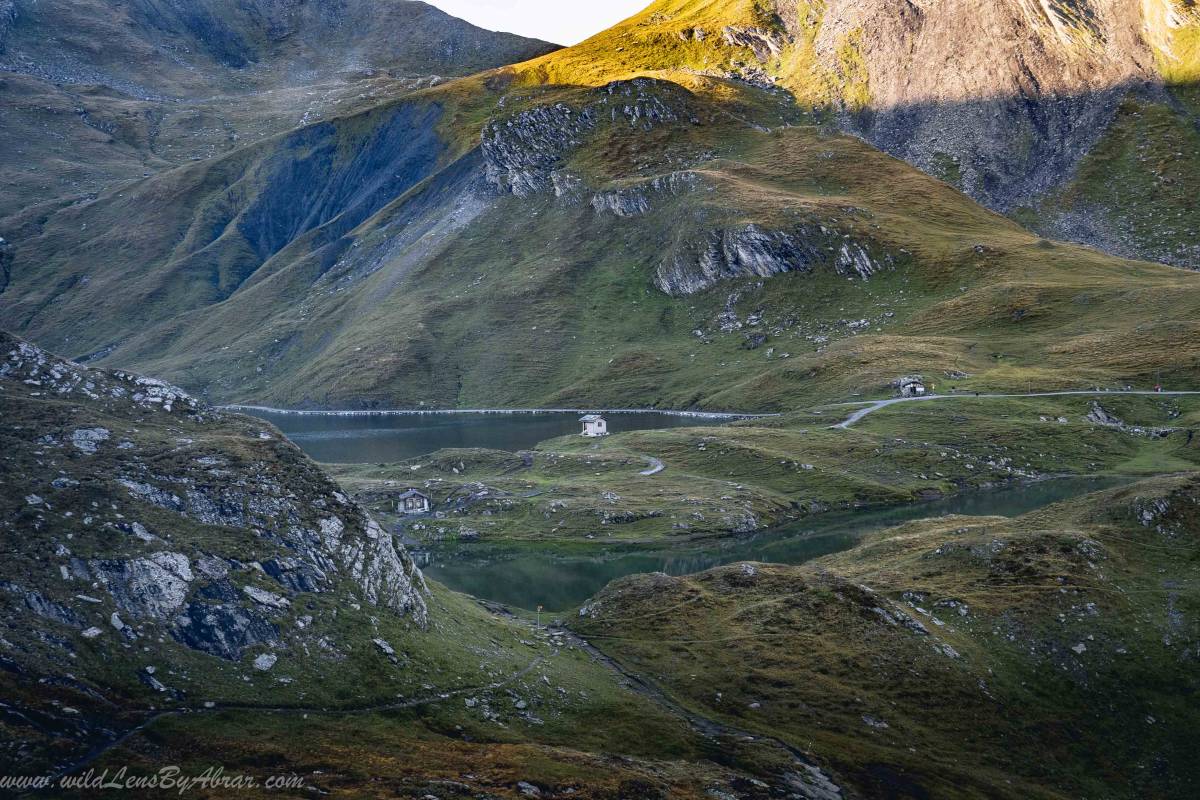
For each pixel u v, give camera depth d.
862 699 90.81
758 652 98.94
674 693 91.50
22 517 75.31
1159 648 98.06
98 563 73.50
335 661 76.81
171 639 72.00
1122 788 83.94
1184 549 114.62
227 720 66.81
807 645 99.88
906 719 88.88
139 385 100.94
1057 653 98.31
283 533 85.38
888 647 98.88
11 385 93.56
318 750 65.44
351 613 82.69
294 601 79.88
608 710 84.38
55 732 60.34
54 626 68.19
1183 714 91.12
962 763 83.75
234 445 93.50
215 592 75.88
